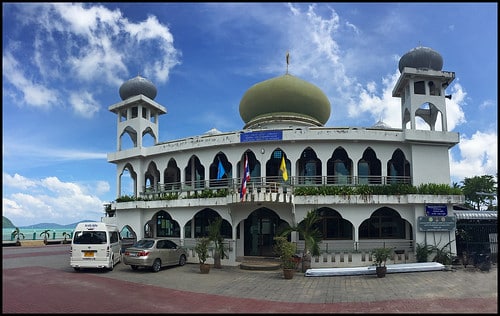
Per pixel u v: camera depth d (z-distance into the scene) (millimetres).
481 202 46625
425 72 25250
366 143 24875
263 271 20891
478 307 11906
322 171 24672
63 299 12883
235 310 11695
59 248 36938
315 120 31031
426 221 23188
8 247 38875
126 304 12227
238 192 23234
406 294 14156
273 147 25281
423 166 24609
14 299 12867
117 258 22578
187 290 15000
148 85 31625
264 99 30453
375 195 23203
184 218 26859
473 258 21359
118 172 31594
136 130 30594
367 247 24609
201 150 27141
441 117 25375
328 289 15445
